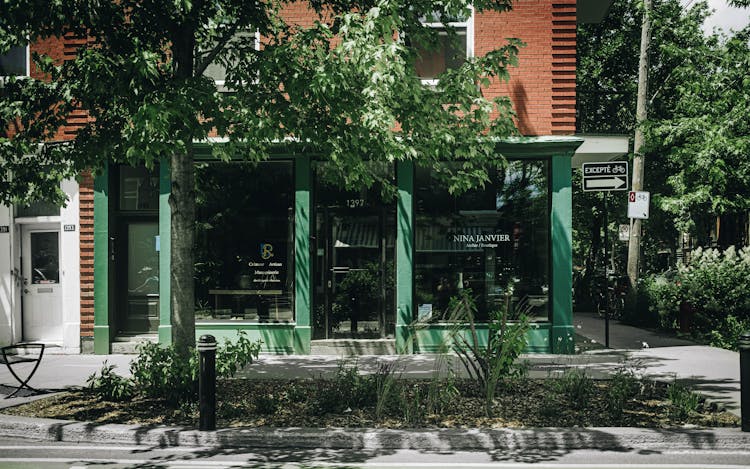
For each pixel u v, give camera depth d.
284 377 9.42
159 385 7.59
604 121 25.80
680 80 17.05
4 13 6.82
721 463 5.91
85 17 7.08
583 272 27.97
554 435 6.36
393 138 7.62
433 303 12.01
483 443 6.37
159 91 6.89
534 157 12.02
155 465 5.82
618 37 24.28
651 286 17.08
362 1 8.30
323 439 6.45
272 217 12.20
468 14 8.35
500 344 7.72
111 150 8.25
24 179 8.56
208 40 9.02
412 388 8.38
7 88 7.91
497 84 11.99
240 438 6.50
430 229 12.08
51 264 12.83
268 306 12.16
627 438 6.33
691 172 15.24
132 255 12.56
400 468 5.70
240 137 7.46
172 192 7.93
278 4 9.46
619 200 25.59
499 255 12.03
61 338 12.75
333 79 6.80
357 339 12.10
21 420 6.93
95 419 7.10
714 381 9.01
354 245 12.21
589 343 13.34
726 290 14.49
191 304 7.94
